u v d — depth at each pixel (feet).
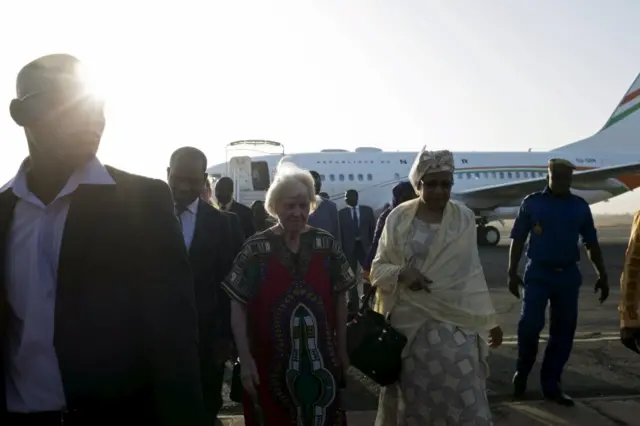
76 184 5.34
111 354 5.26
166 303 5.41
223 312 10.85
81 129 5.30
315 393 8.69
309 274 9.01
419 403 9.86
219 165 64.44
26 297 5.31
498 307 30.04
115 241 5.33
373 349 9.69
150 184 5.62
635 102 87.66
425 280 9.90
